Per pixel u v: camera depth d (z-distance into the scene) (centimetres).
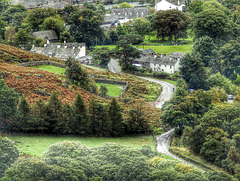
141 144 10581
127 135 11462
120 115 11238
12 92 10125
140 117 11556
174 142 10944
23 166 6856
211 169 9056
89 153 8169
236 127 10044
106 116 11200
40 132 10650
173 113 11425
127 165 7469
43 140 9881
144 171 7406
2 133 9906
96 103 11300
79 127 10875
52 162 7225
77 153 8000
